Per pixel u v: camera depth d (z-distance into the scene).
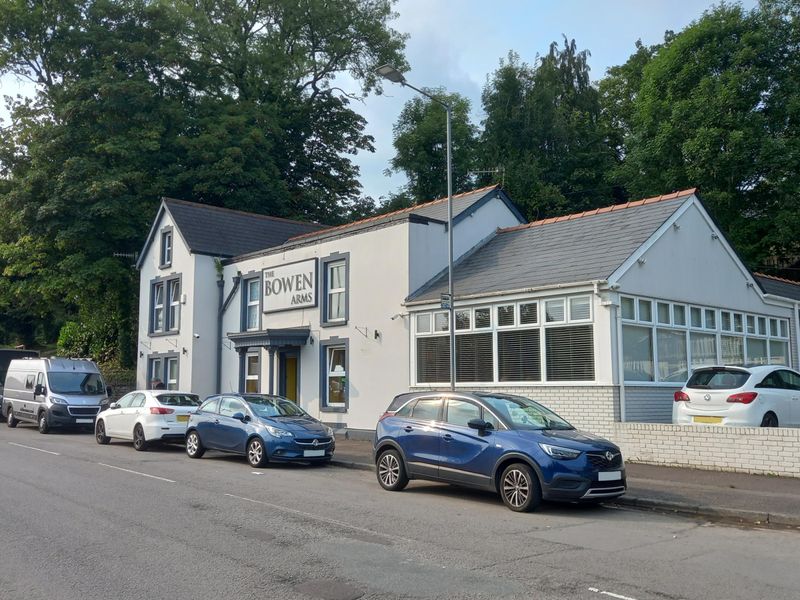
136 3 32.94
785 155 26.84
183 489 11.59
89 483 12.12
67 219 29.98
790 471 11.82
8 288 34.19
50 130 30.77
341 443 18.56
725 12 28.92
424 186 39.91
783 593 6.09
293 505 10.23
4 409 26.11
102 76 31.03
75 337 39.03
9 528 8.55
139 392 18.80
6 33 31.91
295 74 41.62
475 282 17.48
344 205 44.47
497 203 21.08
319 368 20.92
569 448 9.66
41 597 5.92
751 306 19.38
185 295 25.62
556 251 17.36
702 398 13.44
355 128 44.59
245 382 23.98
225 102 38.00
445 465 10.84
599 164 39.28
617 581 6.44
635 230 16.47
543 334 15.37
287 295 22.44
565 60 42.41
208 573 6.66
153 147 31.66
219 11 40.72
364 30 42.47
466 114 40.75
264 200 36.50
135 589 6.14
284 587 6.23
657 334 15.66
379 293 19.27
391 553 7.46
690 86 29.44
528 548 7.72
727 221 29.36
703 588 6.23
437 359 17.59
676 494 10.57
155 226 27.92
